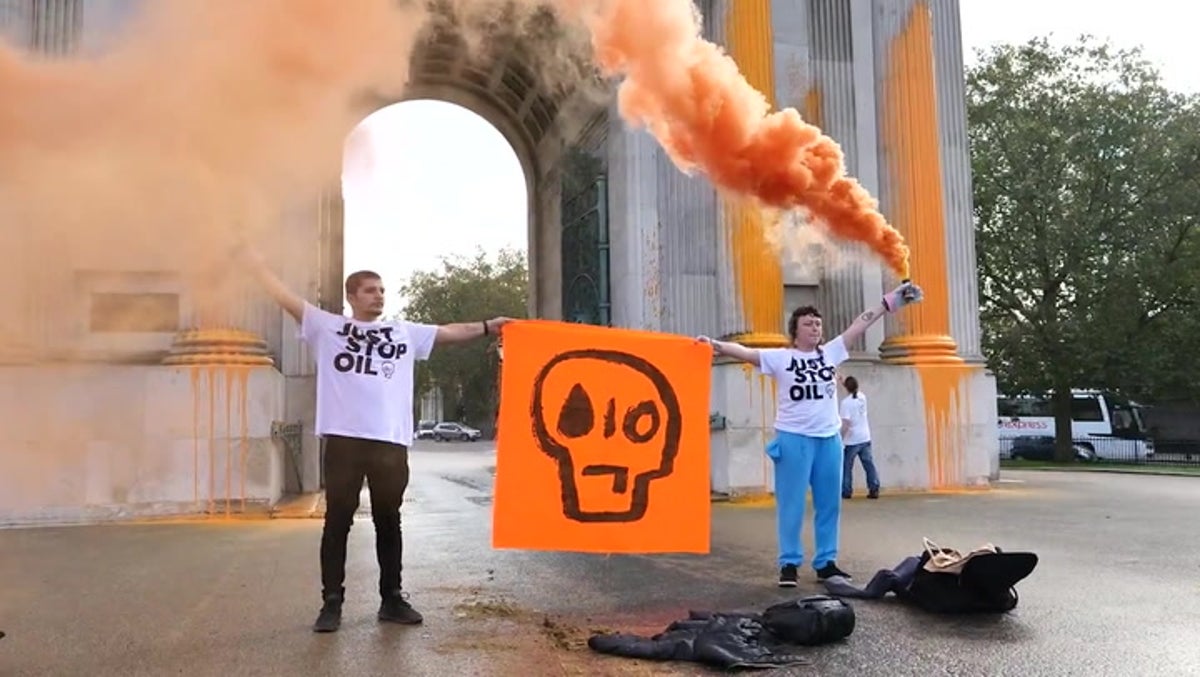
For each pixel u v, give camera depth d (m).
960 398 15.09
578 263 18.50
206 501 12.16
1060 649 5.05
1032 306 32.47
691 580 7.17
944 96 16.94
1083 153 30.23
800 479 6.92
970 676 4.57
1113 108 30.22
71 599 6.55
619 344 6.23
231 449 12.30
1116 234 30.16
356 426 5.54
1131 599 6.33
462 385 66.38
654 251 15.41
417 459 34.97
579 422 6.08
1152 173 29.83
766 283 14.39
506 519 5.91
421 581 7.16
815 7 16.34
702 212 14.94
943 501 13.24
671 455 6.18
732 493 13.66
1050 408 36.31
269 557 8.50
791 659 4.84
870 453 13.94
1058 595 6.47
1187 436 38.44
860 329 7.25
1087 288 30.14
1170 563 7.76
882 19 16.08
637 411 6.17
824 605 5.27
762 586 6.92
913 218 15.53
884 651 5.03
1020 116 31.11
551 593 6.66
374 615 5.94
